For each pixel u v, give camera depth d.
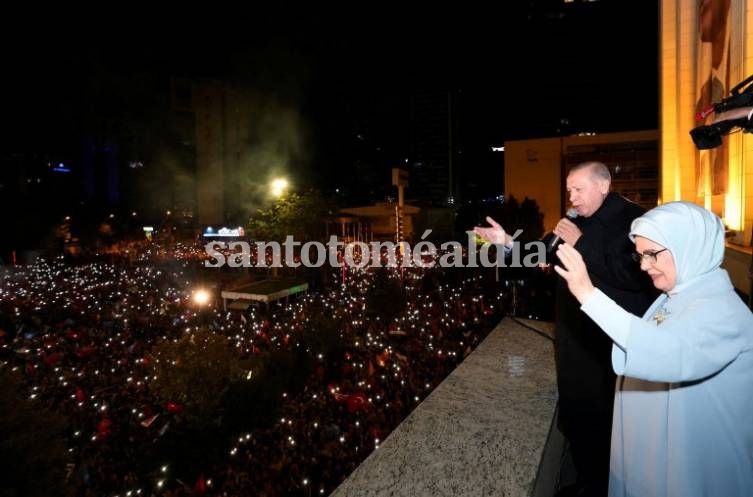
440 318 15.20
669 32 9.88
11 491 3.07
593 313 1.43
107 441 8.15
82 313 17.70
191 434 7.27
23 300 19.83
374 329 14.20
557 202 44.75
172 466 6.96
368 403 8.94
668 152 9.77
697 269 1.43
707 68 7.38
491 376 3.07
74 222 43.44
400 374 10.44
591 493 2.25
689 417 1.42
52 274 29.14
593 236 2.19
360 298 18.61
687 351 1.31
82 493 5.77
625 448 1.63
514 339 3.90
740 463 1.37
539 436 2.26
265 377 8.39
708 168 7.54
